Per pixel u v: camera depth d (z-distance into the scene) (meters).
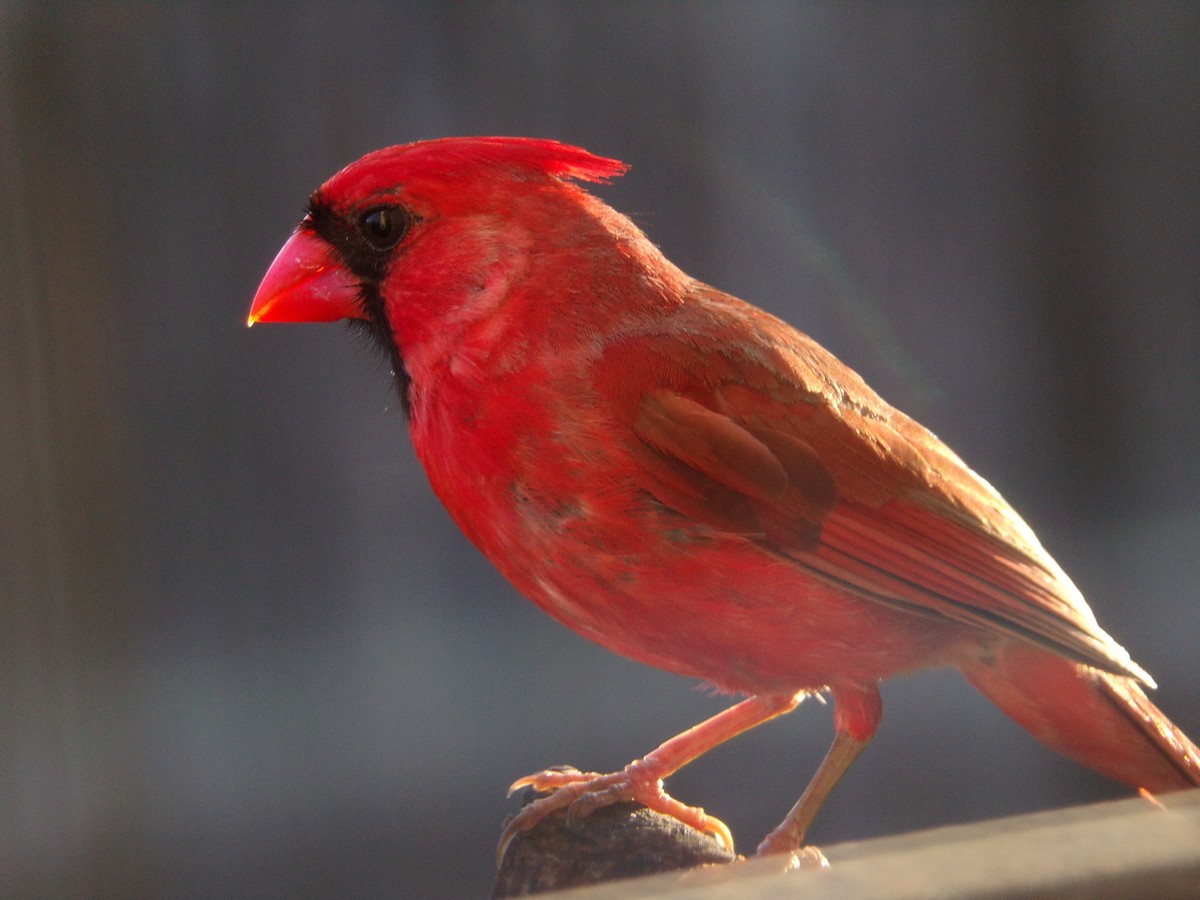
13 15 2.81
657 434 2.33
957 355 3.26
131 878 2.71
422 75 2.97
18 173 2.79
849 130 3.20
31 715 2.73
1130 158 3.36
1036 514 3.30
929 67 3.25
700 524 2.33
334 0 2.93
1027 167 3.32
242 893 2.67
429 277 2.33
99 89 2.86
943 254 3.24
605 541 2.33
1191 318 3.38
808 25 3.18
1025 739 2.90
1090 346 3.35
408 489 2.96
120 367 2.86
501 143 2.34
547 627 2.96
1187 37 3.36
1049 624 2.34
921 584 2.34
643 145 3.08
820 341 3.17
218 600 2.89
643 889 2.25
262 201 2.91
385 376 2.35
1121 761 2.36
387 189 2.34
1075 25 3.33
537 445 2.32
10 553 2.76
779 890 2.24
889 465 2.34
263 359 2.92
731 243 3.13
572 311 2.33
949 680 3.02
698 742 2.36
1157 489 3.37
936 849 2.25
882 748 2.88
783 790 2.75
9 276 2.79
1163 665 3.13
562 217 2.34
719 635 2.33
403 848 2.66
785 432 2.34
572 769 2.37
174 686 2.83
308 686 2.88
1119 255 3.36
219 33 2.90
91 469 2.82
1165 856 2.24
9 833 2.68
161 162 2.88
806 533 2.33
